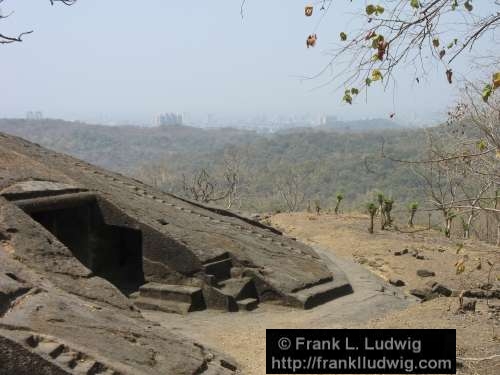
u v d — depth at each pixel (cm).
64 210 1259
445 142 1883
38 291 681
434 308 988
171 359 660
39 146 1689
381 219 2312
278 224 2458
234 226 1588
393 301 1225
